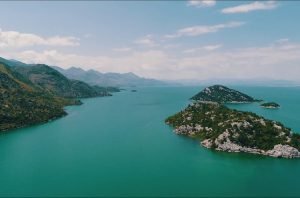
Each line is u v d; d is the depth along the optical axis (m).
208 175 186.75
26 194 161.38
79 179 180.38
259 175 187.12
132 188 167.38
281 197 158.75
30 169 198.12
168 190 165.38
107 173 189.75
